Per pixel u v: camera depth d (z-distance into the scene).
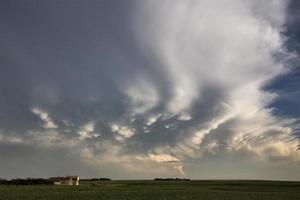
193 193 94.81
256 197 81.75
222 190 111.62
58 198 74.62
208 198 78.62
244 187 136.88
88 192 95.38
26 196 79.50
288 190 113.50
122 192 96.81
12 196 79.31
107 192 95.94
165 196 82.94
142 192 97.00
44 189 113.50
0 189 113.12
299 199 76.62
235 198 78.81
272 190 113.25
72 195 83.44
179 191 103.81
